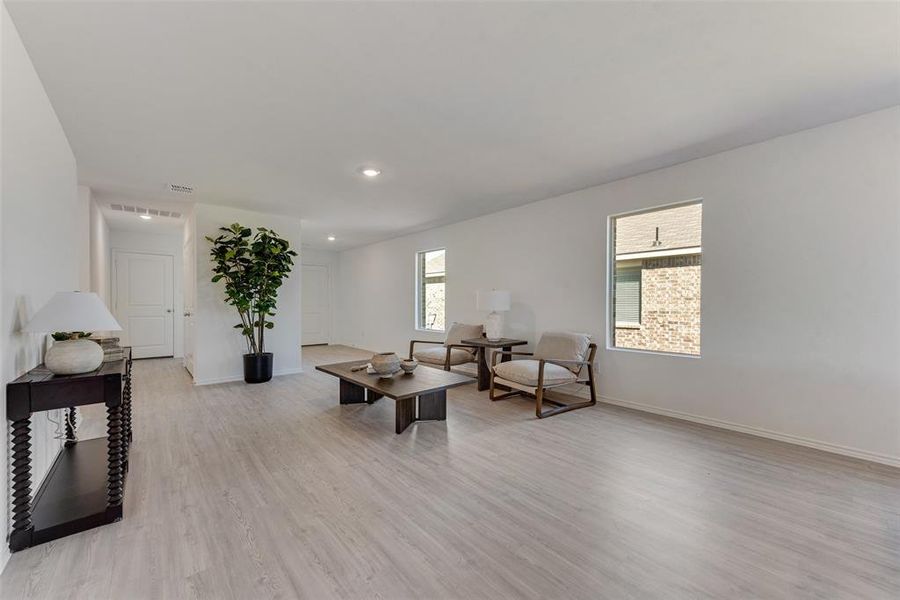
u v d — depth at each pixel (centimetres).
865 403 255
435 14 162
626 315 390
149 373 545
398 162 334
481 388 459
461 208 499
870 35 175
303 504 201
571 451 272
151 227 626
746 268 304
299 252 551
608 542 172
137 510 193
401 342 714
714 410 323
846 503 202
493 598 140
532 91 223
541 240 462
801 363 279
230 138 282
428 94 226
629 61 196
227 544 168
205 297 475
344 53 188
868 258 253
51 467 230
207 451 269
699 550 166
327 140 288
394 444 284
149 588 142
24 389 162
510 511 196
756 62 196
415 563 157
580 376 414
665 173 350
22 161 179
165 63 194
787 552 164
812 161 273
